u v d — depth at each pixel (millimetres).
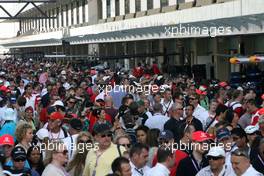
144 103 15812
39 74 35938
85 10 64438
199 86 22922
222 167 9359
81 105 18141
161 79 25188
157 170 9469
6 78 33906
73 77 30000
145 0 45000
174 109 13523
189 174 9875
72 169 10938
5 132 14156
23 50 96375
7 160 10078
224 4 26359
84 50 64500
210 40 35000
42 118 16781
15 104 18312
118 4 52250
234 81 26484
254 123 13414
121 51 51500
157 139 10984
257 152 10422
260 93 25062
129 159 9688
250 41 30609
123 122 13828
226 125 12172
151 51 43906
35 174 10102
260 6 22844
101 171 10094
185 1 37188
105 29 45656
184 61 38031
